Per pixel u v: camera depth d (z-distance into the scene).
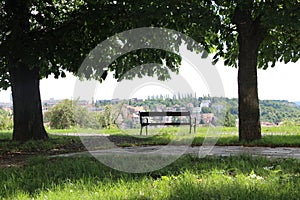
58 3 15.95
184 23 11.20
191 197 5.01
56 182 6.27
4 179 6.67
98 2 12.53
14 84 14.51
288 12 10.26
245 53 12.27
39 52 11.96
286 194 5.03
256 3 11.48
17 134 14.40
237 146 11.24
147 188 5.59
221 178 6.06
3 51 12.20
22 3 12.79
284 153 9.55
